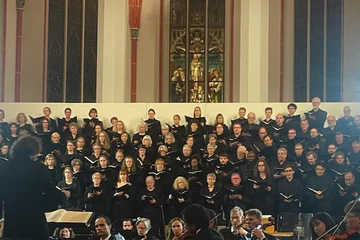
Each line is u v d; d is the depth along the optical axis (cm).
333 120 1798
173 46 2667
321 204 1555
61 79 2588
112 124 1919
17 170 733
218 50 2666
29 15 2559
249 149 1716
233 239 1139
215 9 2683
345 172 1591
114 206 1556
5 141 1828
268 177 1569
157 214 1552
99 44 2588
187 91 2658
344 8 2533
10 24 2508
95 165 1689
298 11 2589
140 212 1556
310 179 1580
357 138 1755
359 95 2503
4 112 2036
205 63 2666
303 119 1867
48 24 2583
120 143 1797
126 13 2541
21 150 740
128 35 2556
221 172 1634
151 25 2631
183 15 2695
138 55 2602
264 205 1550
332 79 2536
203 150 1784
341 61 2523
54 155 1773
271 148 1711
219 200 1557
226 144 1759
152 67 2619
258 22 2445
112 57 2519
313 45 2566
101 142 1759
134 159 1648
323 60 2550
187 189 1571
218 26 2669
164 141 1775
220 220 1552
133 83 2553
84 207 1562
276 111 1977
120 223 1277
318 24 2566
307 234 1163
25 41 2547
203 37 2673
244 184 1581
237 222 1066
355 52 2517
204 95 2653
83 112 2031
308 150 1673
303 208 1566
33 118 1947
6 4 2506
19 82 2500
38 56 2558
